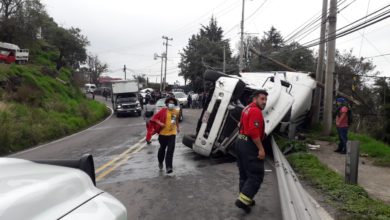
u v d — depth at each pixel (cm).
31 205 174
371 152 1189
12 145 1616
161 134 936
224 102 1049
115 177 898
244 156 601
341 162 1056
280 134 1291
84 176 239
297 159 988
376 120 2209
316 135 1634
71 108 2970
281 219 580
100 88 8050
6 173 206
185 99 3991
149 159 1143
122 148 1418
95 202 213
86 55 6253
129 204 670
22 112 2172
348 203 634
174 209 638
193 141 1170
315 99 1827
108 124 2778
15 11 4300
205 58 6862
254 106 605
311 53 4928
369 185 801
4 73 2756
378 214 584
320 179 784
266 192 737
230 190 757
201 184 812
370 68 4044
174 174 917
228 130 1070
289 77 1667
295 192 541
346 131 1206
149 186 801
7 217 157
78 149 1466
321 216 571
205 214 608
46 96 3047
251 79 1473
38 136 1880
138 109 3391
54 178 212
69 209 191
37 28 4597
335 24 1563
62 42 5834
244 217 590
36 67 3988
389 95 2222
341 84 2928
